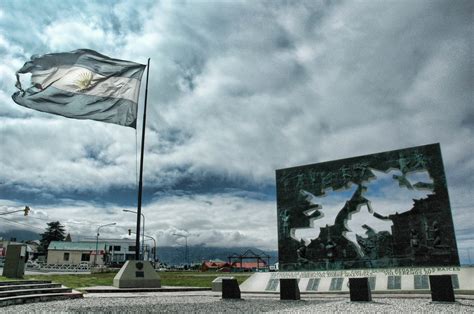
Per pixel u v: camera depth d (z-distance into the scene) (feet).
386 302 55.62
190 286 95.55
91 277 111.14
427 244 77.41
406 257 79.05
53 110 69.46
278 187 100.01
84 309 46.06
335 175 92.68
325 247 89.20
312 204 94.02
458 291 66.18
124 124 76.95
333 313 43.16
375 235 83.66
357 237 85.81
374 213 84.94
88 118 73.36
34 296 54.90
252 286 87.25
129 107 77.41
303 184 96.58
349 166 91.35
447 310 44.83
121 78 76.89
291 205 96.84
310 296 73.05
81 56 71.87
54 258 328.90
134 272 80.89
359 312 43.80
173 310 45.88
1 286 56.29
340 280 79.51
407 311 44.37
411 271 75.66
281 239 95.91
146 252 330.13
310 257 90.63
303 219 94.22
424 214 79.25
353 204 88.38
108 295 70.03
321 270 86.89
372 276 77.82
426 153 82.07
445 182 78.64
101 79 74.43
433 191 79.46
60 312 42.65
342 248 87.15
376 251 82.69
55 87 69.46
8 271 78.43
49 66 68.69
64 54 70.08
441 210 77.66
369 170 88.33
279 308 48.67
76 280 96.32
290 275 87.15
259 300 61.87
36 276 96.89
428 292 67.92
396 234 81.20
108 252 344.28
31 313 41.52
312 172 96.12
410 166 83.15
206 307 49.70
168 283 104.17
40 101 68.03
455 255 74.13
